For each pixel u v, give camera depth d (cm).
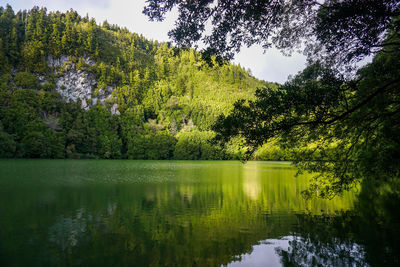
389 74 544
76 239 931
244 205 1539
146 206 1477
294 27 668
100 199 1650
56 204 1472
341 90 551
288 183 2694
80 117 9600
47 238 934
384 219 1191
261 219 1223
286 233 1016
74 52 13000
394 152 834
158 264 742
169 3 506
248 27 562
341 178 830
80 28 14788
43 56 11831
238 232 1028
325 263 739
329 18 523
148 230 1045
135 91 14350
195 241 929
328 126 657
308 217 1253
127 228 1069
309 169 862
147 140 10756
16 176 2766
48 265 730
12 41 11169
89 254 803
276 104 549
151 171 4166
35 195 1727
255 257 784
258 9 529
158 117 14038
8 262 741
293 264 735
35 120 8194
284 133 604
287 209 1437
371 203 1541
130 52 18712
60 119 8906
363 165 888
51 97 9900
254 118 559
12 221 1130
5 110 7800
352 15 490
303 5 596
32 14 13138
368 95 567
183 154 10706
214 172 4175
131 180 2770
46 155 7450
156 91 15712
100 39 16350
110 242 909
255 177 3359
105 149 9594
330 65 676
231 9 524
